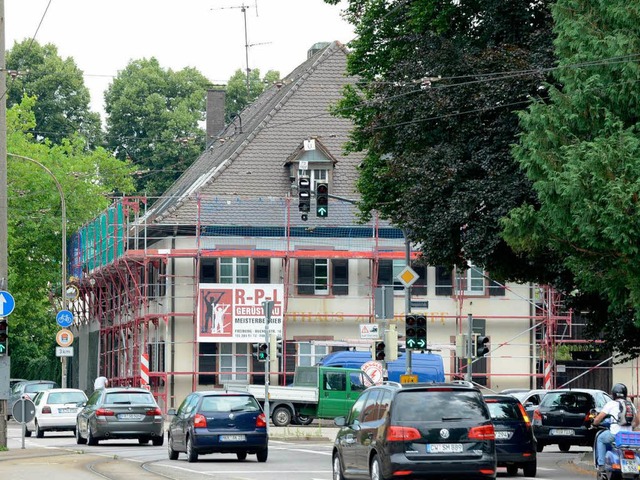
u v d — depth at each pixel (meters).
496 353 129.38
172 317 125.38
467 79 72.19
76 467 59.75
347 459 49.75
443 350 129.00
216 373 125.12
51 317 176.38
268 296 124.94
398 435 45.03
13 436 101.81
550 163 55.03
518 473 60.66
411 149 77.38
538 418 77.38
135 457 70.12
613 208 50.38
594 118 55.28
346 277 128.50
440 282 129.88
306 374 111.62
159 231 128.62
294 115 137.25
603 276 57.34
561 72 56.47
